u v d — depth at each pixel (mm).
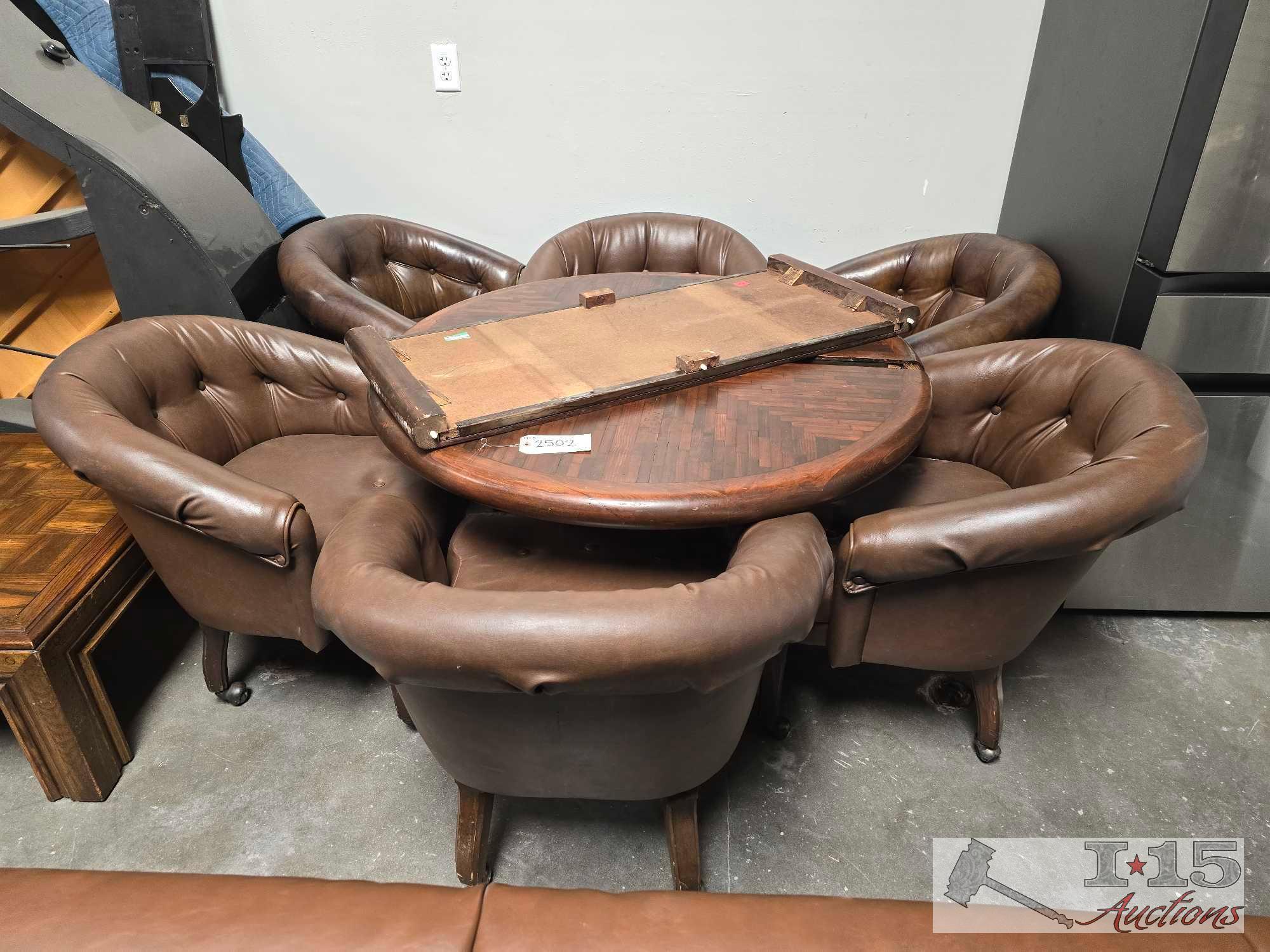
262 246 2113
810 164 2525
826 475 1181
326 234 2238
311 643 1447
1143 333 1713
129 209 1798
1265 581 1909
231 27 2371
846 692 1786
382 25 2369
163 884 820
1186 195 1544
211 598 1495
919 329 2309
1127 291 1734
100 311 2080
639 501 1120
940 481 1651
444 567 1377
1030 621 1355
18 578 1438
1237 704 1751
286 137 2541
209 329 1739
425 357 1464
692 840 1285
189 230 1838
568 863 1423
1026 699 1764
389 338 1547
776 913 800
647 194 2604
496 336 1554
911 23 2311
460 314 1806
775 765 1610
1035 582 1282
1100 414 1469
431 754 1630
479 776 1193
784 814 1509
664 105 2461
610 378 1384
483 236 2697
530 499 1142
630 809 1525
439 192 2623
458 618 897
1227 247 1578
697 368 1410
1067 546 1161
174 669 1821
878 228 2617
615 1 2318
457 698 1047
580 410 1334
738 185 2572
